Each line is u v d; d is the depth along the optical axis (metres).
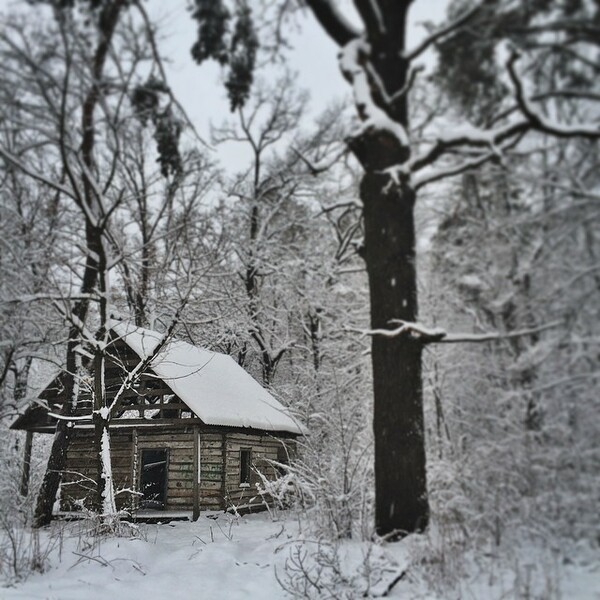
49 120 10.16
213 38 9.21
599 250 7.73
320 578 7.08
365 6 8.80
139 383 17.42
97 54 9.87
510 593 5.77
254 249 26.80
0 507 15.18
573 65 7.68
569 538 6.79
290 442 21.41
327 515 8.91
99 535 10.74
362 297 20.48
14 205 14.12
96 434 12.19
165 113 10.27
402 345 8.55
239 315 25.78
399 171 8.51
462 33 8.27
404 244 8.90
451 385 10.73
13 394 19.69
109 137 11.41
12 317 14.48
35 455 24.64
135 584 7.91
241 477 18.83
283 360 29.02
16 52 9.35
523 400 8.49
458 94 9.04
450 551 6.72
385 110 9.10
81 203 11.07
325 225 26.75
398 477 8.16
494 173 8.77
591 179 7.76
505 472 7.77
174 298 16.48
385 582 6.61
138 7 9.01
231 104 10.30
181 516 15.93
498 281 9.49
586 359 7.75
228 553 9.33
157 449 17.67
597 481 7.03
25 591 7.39
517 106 7.69
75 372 14.79
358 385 16.69
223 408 17.19
